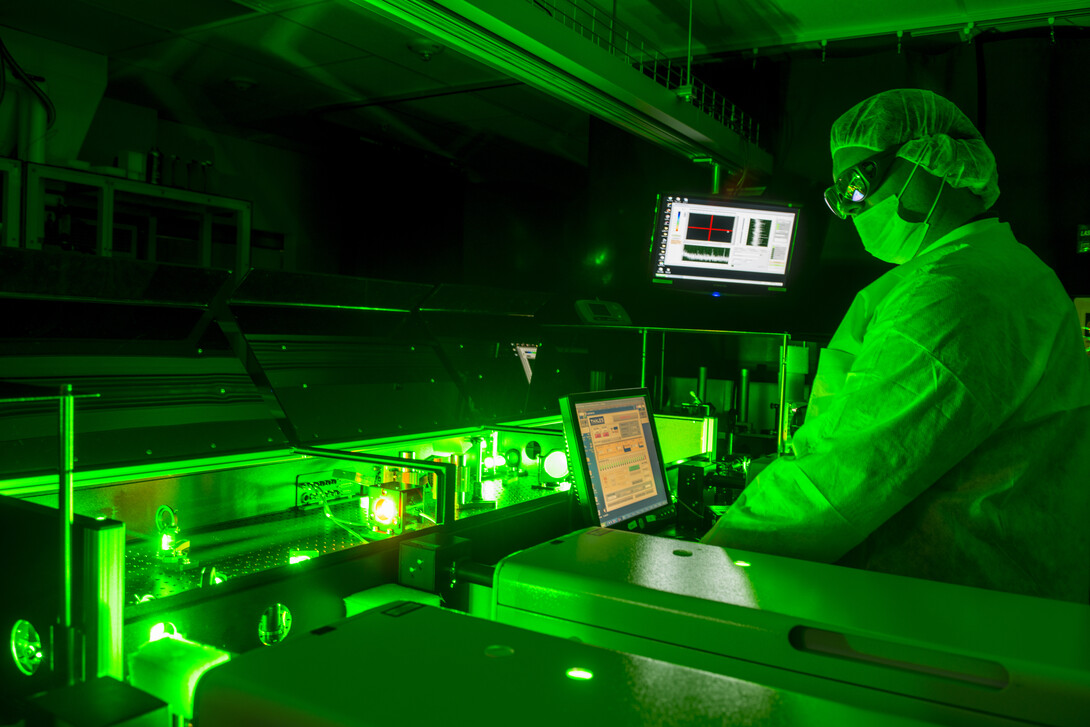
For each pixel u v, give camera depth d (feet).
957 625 2.02
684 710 1.53
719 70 13.99
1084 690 1.71
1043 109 11.69
